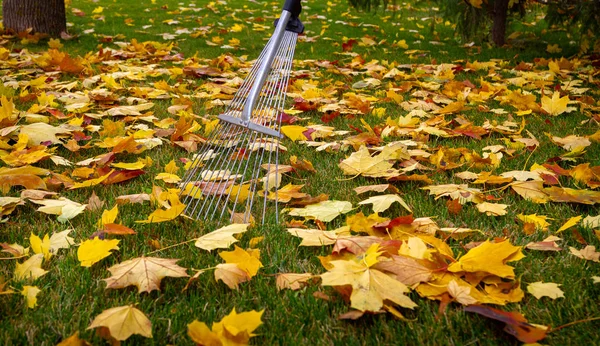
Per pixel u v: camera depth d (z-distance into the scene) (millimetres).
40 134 2541
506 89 4027
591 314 1340
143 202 2020
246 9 9703
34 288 1354
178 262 1586
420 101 3609
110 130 2771
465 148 2613
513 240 1755
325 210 1862
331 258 1534
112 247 1492
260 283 1475
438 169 2402
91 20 7949
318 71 4883
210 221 1819
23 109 3250
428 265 1453
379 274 1332
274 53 2248
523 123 2941
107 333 1205
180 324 1294
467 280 1422
